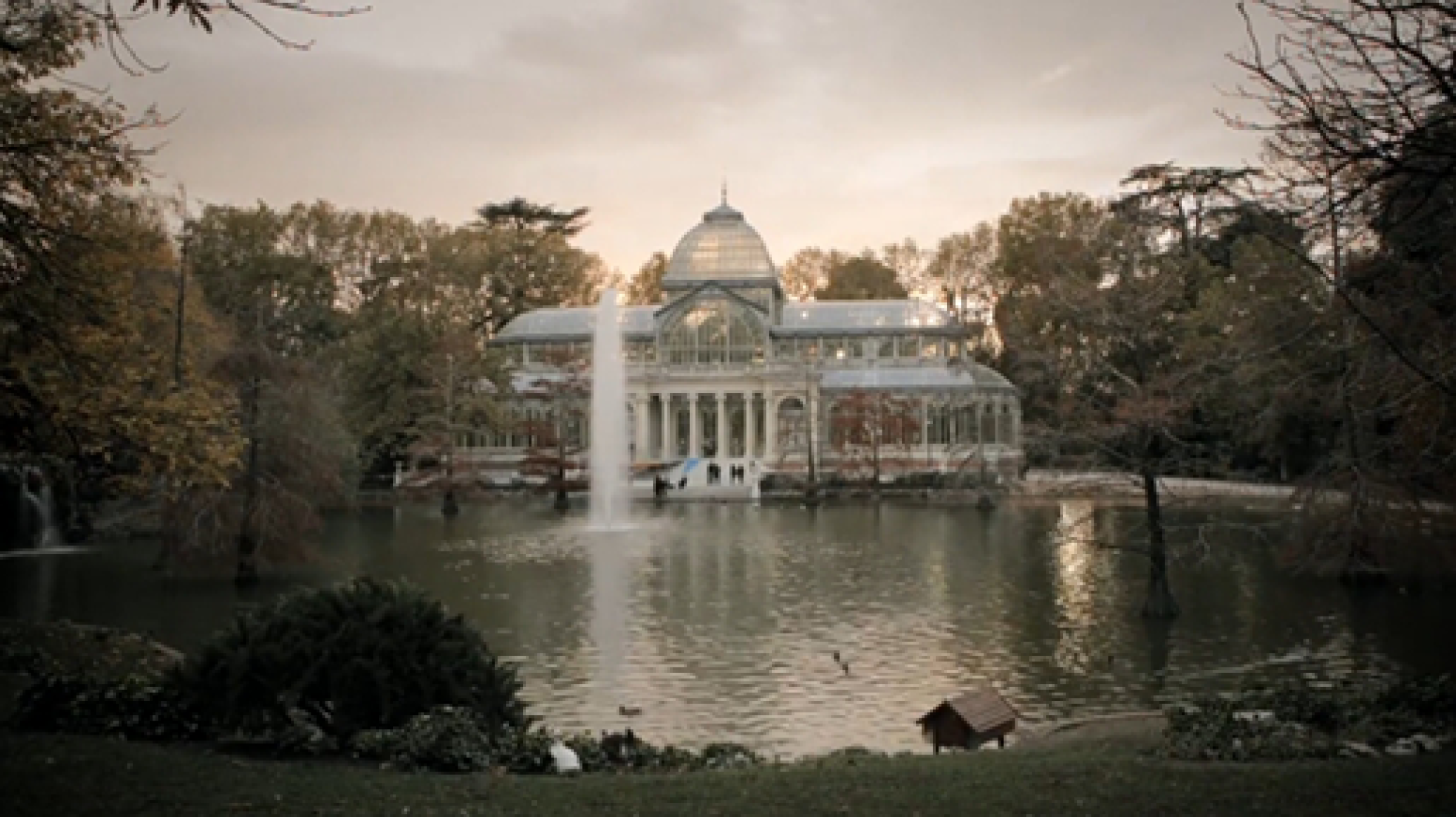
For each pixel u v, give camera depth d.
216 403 40.53
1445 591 52.69
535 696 35.41
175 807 16.69
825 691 35.88
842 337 157.50
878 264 194.62
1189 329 64.56
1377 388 37.91
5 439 32.34
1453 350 26.77
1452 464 41.84
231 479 57.53
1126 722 28.91
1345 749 20.75
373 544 75.94
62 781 17.77
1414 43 18.58
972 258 182.75
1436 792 16.88
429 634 22.47
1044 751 23.28
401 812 16.62
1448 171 18.27
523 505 112.88
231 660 21.75
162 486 53.44
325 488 62.84
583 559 67.44
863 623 46.75
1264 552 67.88
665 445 149.12
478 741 20.83
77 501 72.81
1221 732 21.78
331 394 96.88
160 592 54.69
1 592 54.56
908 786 18.22
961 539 76.75
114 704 22.52
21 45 26.98
